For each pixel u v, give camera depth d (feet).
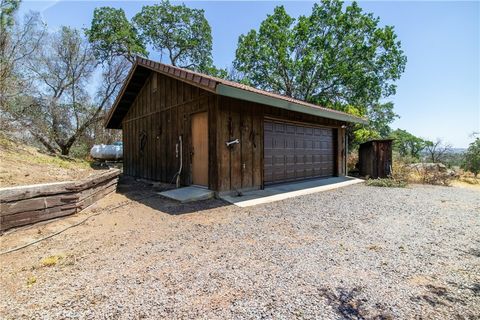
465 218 12.97
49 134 38.47
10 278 6.96
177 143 22.49
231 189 18.79
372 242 9.53
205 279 6.78
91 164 34.42
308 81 55.21
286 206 15.78
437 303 5.64
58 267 7.60
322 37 54.13
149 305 5.63
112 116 33.12
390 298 5.84
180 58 66.03
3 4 31.73
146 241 9.82
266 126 22.38
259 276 6.92
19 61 34.71
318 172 28.84
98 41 50.65
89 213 13.85
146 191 21.52
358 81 51.42
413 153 71.87
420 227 11.43
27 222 11.00
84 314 5.34
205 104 19.16
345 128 32.99
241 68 61.62
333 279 6.72
